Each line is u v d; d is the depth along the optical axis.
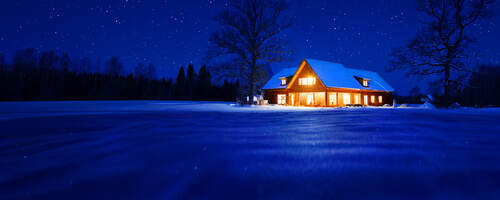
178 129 7.77
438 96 23.62
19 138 6.06
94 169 3.48
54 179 3.09
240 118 12.11
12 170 3.44
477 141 5.35
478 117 11.74
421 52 24.02
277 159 3.88
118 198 2.54
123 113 15.49
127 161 3.88
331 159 3.85
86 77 58.22
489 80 34.41
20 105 24.72
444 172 3.16
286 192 2.60
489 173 3.11
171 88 67.69
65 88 52.53
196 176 3.15
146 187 2.82
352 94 33.72
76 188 2.80
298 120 10.94
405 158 3.86
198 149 4.69
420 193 2.54
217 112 17.34
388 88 39.88
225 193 2.62
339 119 11.23
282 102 35.97
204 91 67.00
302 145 4.99
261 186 2.78
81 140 5.76
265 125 8.92
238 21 28.05
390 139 5.66
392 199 2.40
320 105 30.66
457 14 23.02
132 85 62.62
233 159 3.91
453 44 23.31
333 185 2.77
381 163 3.59
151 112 16.81
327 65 34.78
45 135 6.54
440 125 8.47
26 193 2.66
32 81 49.19
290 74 36.59
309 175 3.11
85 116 12.97
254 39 28.58
